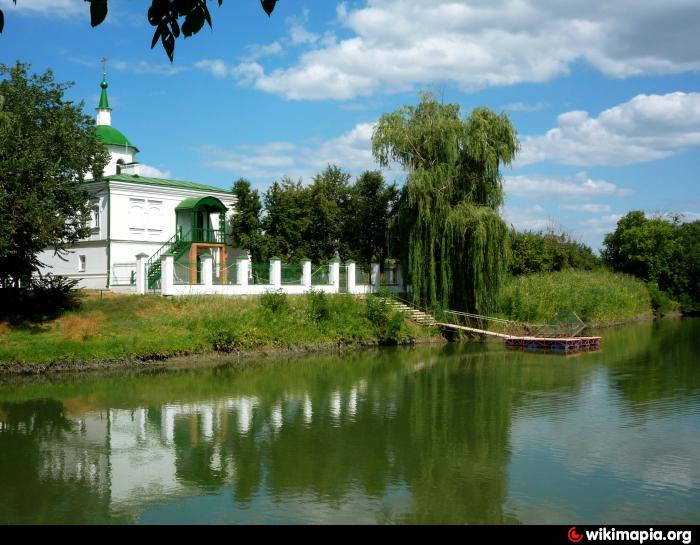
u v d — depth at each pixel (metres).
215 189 43.28
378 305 34.84
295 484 11.78
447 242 35.41
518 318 40.09
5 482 11.95
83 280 39.09
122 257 38.00
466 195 35.97
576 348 33.31
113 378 23.30
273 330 30.56
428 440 14.71
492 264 34.97
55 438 15.06
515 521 10.05
